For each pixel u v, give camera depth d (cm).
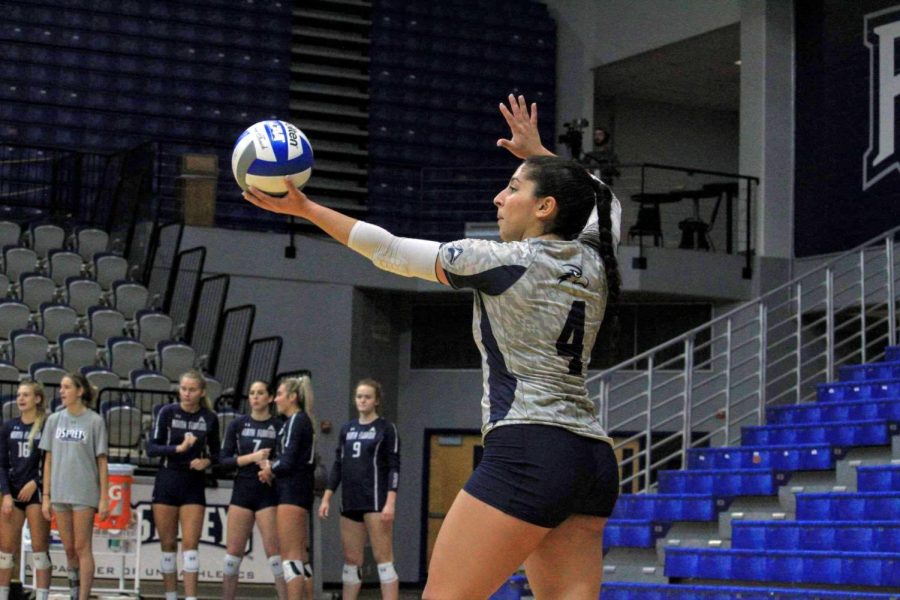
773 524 1159
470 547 346
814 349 2012
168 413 1245
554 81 2520
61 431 1170
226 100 2405
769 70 2083
